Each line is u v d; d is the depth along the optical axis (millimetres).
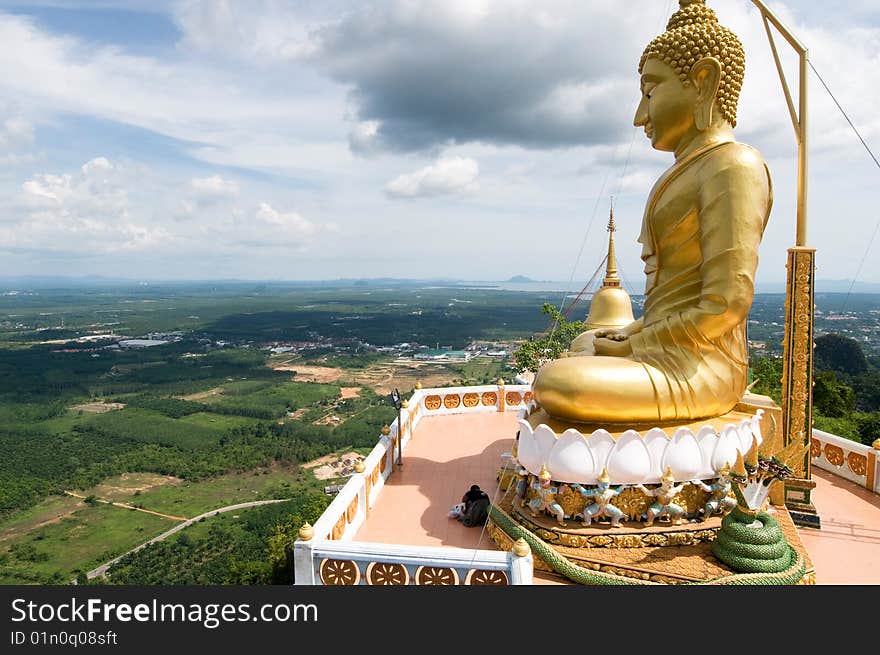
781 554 7590
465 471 12344
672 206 9750
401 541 9164
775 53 10031
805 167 9758
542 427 8781
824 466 12125
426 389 17125
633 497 8547
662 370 9141
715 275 9094
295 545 7277
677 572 7594
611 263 15703
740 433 9008
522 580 6688
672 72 9992
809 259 9641
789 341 9789
